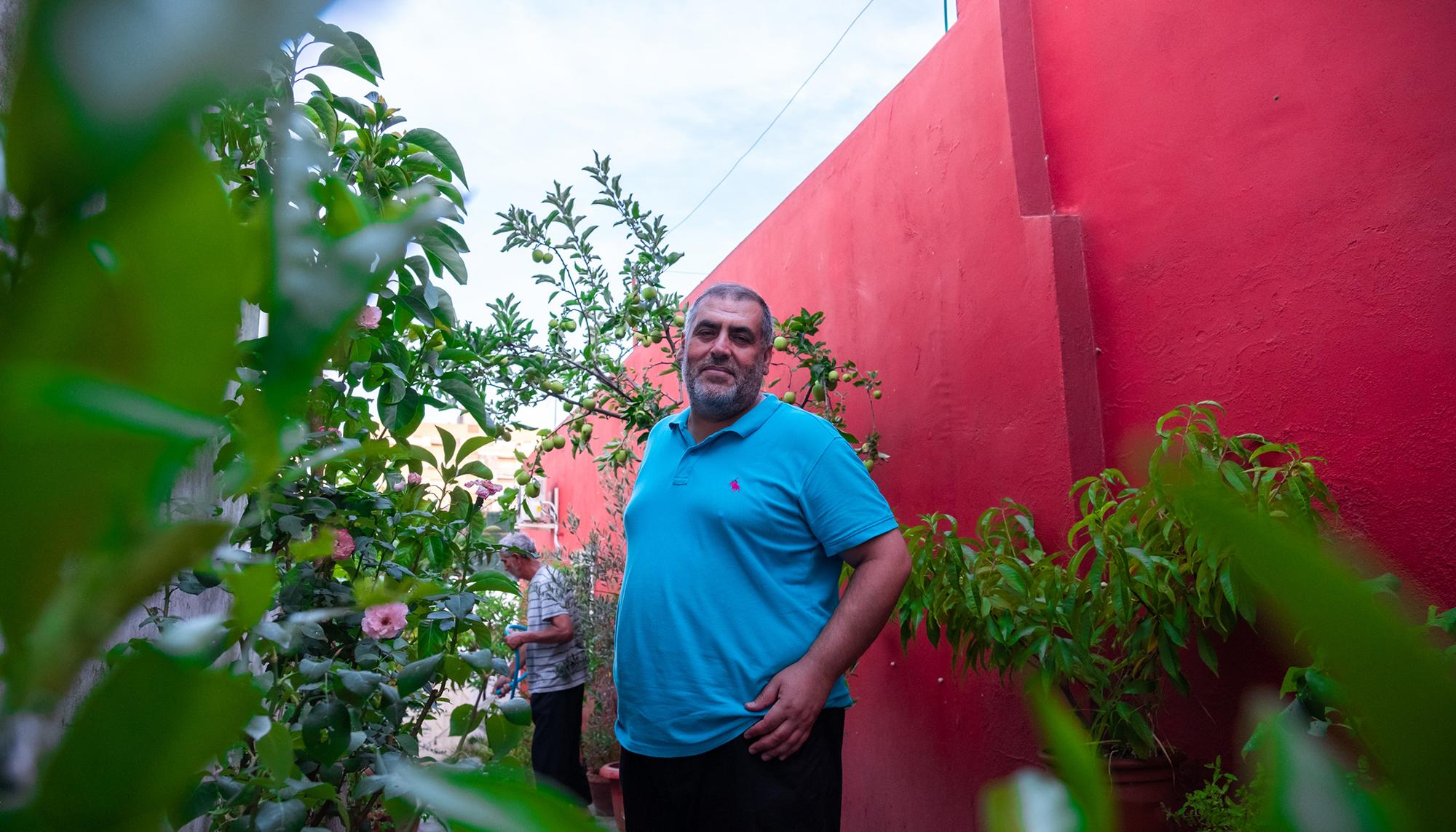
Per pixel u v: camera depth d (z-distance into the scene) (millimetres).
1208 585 2033
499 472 10688
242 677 179
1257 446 2434
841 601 2221
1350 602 97
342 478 2119
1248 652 2404
